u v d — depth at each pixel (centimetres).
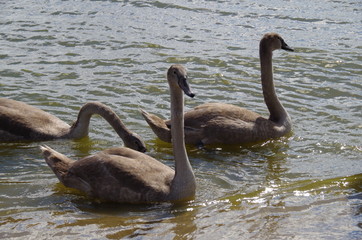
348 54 1952
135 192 1151
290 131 1516
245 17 2305
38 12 2355
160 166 1205
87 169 1190
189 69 1855
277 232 1045
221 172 1302
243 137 1451
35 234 1034
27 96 1669
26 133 1486
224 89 1736
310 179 1260
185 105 1630
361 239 1018
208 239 1020
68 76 1802
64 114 1593
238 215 1106
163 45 2041
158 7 2427
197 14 2347
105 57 1939
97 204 1159
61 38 2092
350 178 1259
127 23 2247
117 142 1472
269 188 1221
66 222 1079
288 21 2256
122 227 1059
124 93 1698
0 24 2209
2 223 1074
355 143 1429
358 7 2388
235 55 1958
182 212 1118
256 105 1645
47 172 1299
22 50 1986
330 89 1723
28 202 1161
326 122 1548
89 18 2298
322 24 2219
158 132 1430
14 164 1341
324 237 1027
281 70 1852
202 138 1446
